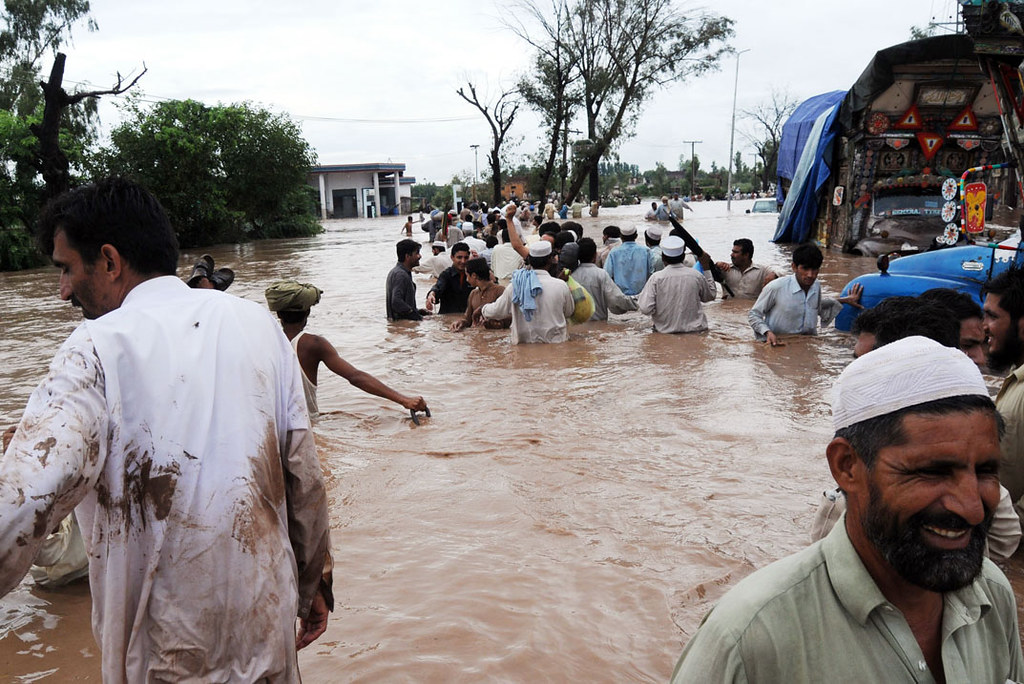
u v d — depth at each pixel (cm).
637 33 3794
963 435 135
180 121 3828
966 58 1527
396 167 8631
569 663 297
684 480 477
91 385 179
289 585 204
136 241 203
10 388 781
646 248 1230
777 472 486
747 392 673
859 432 144
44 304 1533
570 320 990
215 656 190
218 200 3819
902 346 147
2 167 2742
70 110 3725
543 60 3888
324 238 3997
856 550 145
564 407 642
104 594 188
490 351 879
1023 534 364
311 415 627
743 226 3089
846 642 141
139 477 184
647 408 632
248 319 209
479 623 325
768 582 148
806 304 891
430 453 538
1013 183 2133
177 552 186
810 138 2000
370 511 445
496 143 4097
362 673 293
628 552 386
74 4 3891
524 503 449
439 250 1652
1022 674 160
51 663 311
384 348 916
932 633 147
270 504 199
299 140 4306
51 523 167
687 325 941
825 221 1966
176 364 190
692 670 146
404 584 360
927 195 1698
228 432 192
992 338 400
